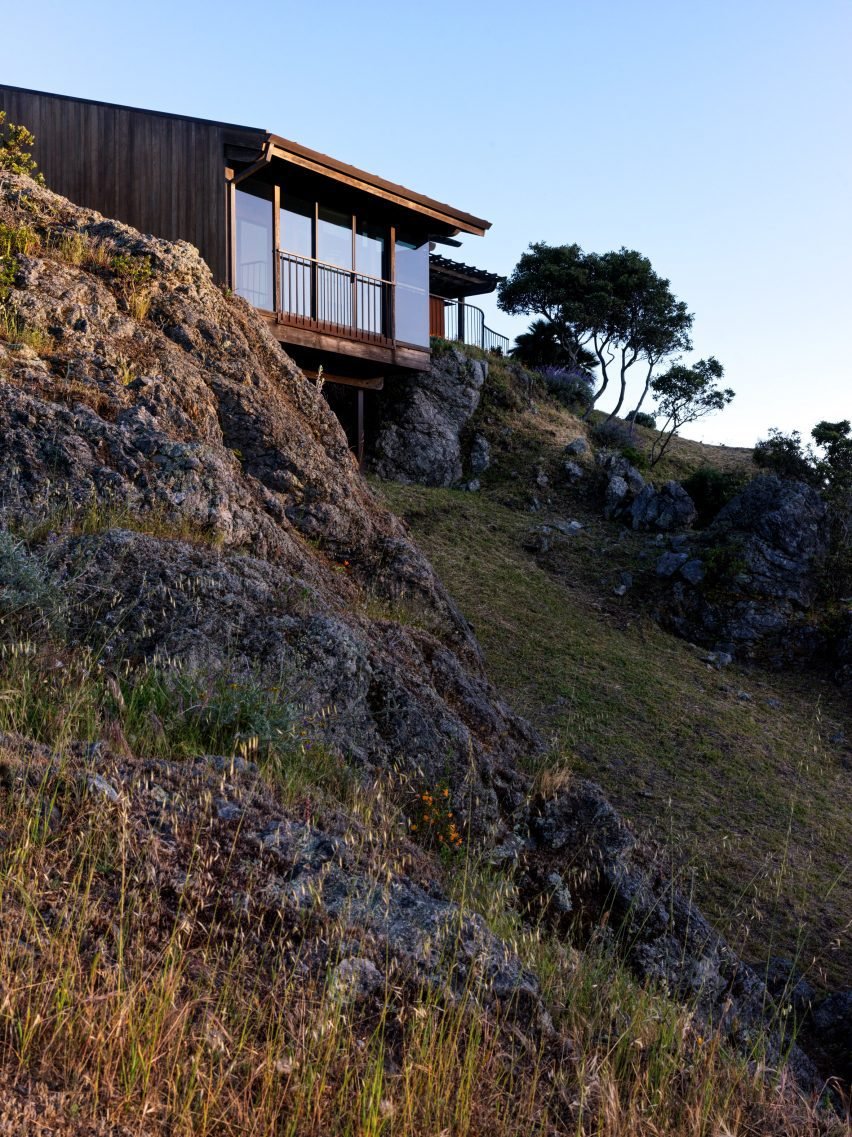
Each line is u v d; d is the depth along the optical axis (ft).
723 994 24.13
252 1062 10.16
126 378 34.09
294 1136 9.50
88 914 11.39
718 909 35.04
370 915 13.38
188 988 11.02
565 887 24.99
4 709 16.97
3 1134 8.18
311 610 27.35
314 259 70.44
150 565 24.58
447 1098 10.49
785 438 93.91
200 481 30.09
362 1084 10.23
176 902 12.53
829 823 44.96
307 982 11.87
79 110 60.13
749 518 74.33
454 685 32.53
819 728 58.23
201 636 23.13
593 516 85.97
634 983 18.26
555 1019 13.88
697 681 60.54
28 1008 9.27
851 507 75.41
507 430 96.32
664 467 107.96
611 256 128.88
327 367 76.95
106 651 21.56
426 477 86.69
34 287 35.65
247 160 61.05
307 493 39.22
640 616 68.28
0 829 12.39
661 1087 12.05
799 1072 20.67
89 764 14.67
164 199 60.64
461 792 24.89
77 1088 8.93
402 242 82.43
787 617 68.13
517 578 69.10
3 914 10.89
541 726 48.49
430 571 41.88
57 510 25.70
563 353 133.80
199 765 16.51
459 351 96.78
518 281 132.05
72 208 44.29
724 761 49.49
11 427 27.40
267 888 13.42
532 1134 10.77
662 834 40.42
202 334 40.52
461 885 19.02
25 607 21.57
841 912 36.14
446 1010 12.10
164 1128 9.05
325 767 21.40
